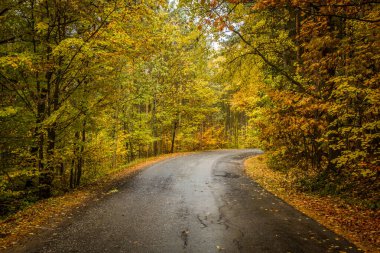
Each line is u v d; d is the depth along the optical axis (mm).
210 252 5418
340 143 9914
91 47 10875
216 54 13195
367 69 9273
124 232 6535
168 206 8797
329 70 10617
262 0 5848
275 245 5688
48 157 11273
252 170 17094
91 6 10711
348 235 6141
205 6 8586
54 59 10648
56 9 10750
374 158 8477
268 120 13656
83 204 9156
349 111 9430
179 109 31938
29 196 11719
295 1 5688
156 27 12070
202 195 10312
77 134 15016
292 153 16062
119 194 10570
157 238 6156
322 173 11273
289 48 13805
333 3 5984
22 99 10844
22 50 11461
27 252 5512
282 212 8016
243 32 13008
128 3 10422
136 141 28406
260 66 14430
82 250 5578
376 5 7387
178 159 23266
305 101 9852
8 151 11164
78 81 12445
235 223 7105
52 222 7320
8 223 7375
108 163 22625
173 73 29453
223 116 50406
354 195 9242
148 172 16078
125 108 24109
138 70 20578
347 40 9094
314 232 6363
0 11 10125
